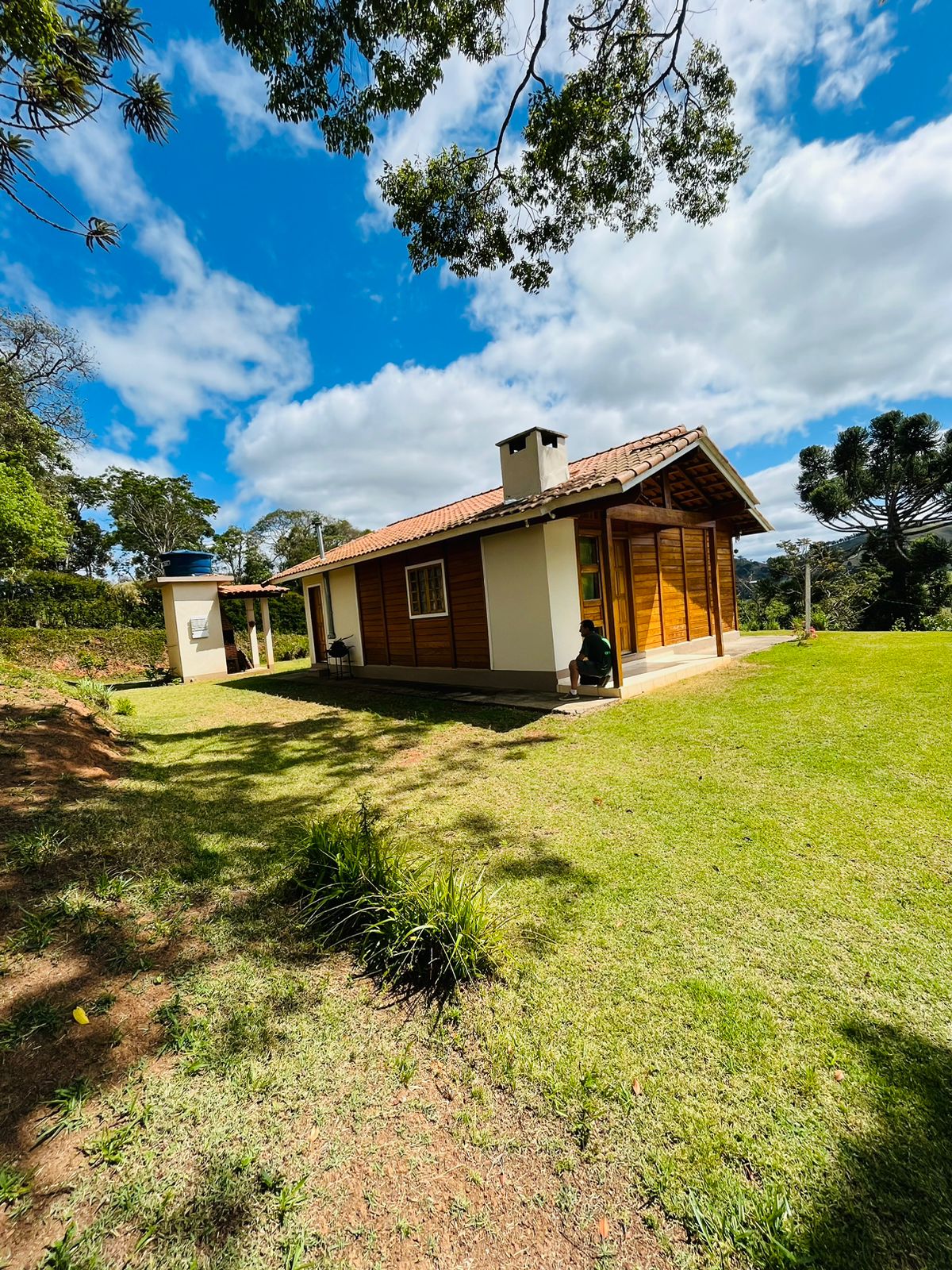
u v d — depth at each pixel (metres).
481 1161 1.47
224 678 14.48
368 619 12.13
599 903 2.69
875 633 11.98
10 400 14.76
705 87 5.69
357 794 4.49
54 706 5.98
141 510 35.84
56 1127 1.51
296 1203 1.35
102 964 2.21
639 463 6.52
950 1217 1.29
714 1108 1.59
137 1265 1.21
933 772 3.96
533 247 6.75
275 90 4.49
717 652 9.53
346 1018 2.03
